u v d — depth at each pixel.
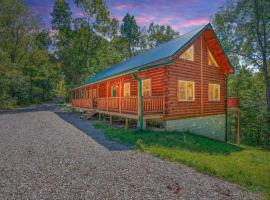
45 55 44.53
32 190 4.19
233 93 28.55
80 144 8.32
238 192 4.32
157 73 12.84
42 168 5.49
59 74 47.41
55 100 50.78
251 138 20.72
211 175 5.25
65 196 3.95
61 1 44.38
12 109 27.12
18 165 5.71
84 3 41.41
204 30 13.59
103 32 43.38
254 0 19.58
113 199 3.86
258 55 21.86
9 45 35.78
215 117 15.37
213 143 10.98
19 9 34.78
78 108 22.12
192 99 13.56
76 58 40.97
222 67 16.16
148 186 4.46
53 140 9.00
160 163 6.07
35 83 40.47
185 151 7.71
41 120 16.09
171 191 4.25
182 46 12.02
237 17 21.42
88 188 4.31
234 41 22.83
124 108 12.29
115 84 18.70
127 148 7.80
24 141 8.73
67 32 43.72
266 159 8.25
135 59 18.41
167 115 11.91
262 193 4.31
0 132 10.73
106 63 40.78
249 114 20.91
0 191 4.14
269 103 20.23
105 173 5.18
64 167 5.58
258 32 20.27
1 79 27.73
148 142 8.65
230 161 6.84
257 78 25.42
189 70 13.43
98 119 17.09
